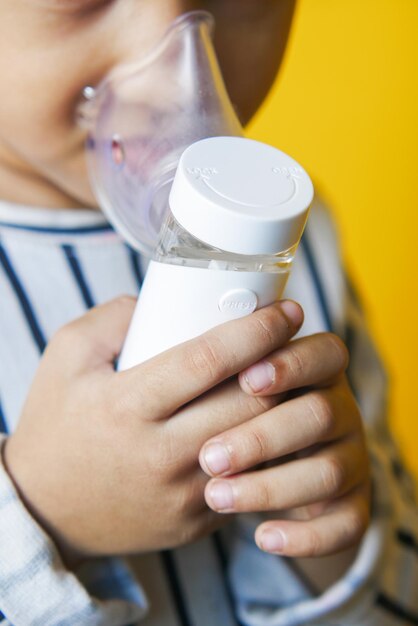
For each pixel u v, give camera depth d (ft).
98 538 1.50
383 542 1.92
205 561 1.92
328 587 1.95
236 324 1.22
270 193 1.07
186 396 1.26
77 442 1.41
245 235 1.04
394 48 3.76
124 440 1.36
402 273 4.10
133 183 1.57
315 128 3.80
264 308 1.23
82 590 1.46
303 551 1.48
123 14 1.49
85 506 1.45
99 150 1.64
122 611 1.59
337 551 1.54
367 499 1.63
